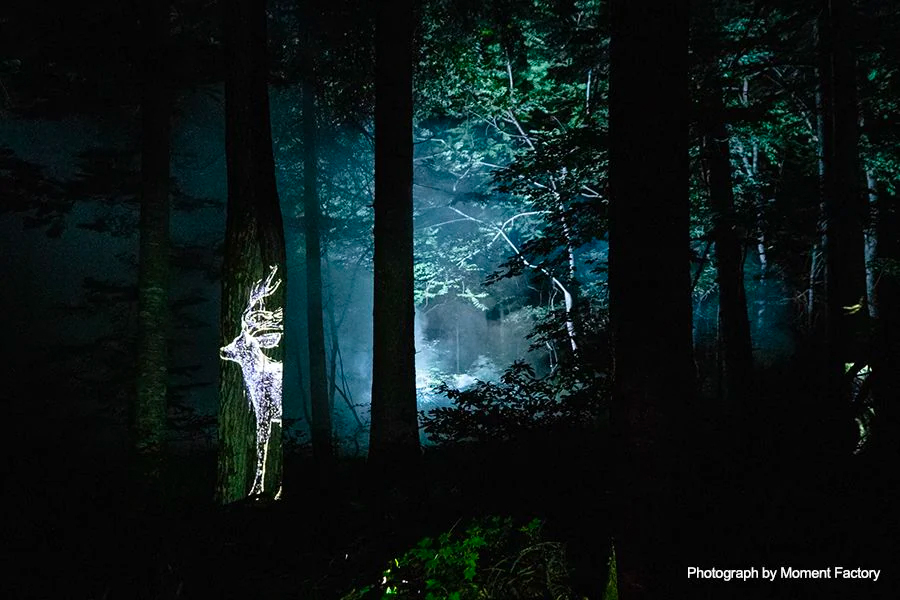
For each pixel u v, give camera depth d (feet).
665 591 11.55
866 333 25.63
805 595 13.15
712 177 42.14
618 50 12.04
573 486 18.65
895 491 15.47
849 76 35.24
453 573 15.47
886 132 36.40
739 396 20.67
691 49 35.58
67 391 44.06
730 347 45.09
